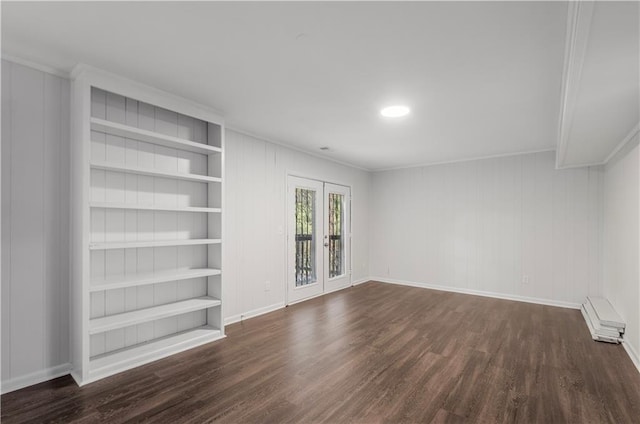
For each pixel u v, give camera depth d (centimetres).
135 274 284
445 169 564
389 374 253
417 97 280
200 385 234
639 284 276
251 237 406
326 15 170
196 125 332
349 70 233
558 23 172
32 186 229
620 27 135
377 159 548
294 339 326
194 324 331
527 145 445
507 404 213
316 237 518
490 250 516
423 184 588
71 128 246
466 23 175
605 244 428
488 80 245
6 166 219
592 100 220
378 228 644
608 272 412
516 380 245
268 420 195
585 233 445
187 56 216
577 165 444
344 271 579
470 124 354
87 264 232
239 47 204
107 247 241
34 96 229
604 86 197
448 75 238
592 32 140
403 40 193
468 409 207
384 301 484
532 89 259
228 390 228
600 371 261
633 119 259
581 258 446
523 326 370
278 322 381
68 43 202
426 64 222
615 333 320
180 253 318
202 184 337
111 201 268
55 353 239
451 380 244
